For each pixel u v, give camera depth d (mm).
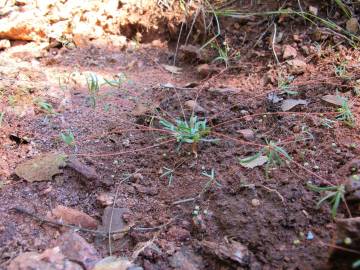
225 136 265
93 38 402
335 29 342
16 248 214
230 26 378
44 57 382
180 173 254
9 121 294
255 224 214
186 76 364
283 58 338
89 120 301
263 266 199
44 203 239
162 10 402
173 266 206
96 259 208
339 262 185
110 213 233
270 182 233
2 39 388
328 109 280
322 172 235
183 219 226
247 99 304
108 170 259
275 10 371
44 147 276
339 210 212
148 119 296
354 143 250
